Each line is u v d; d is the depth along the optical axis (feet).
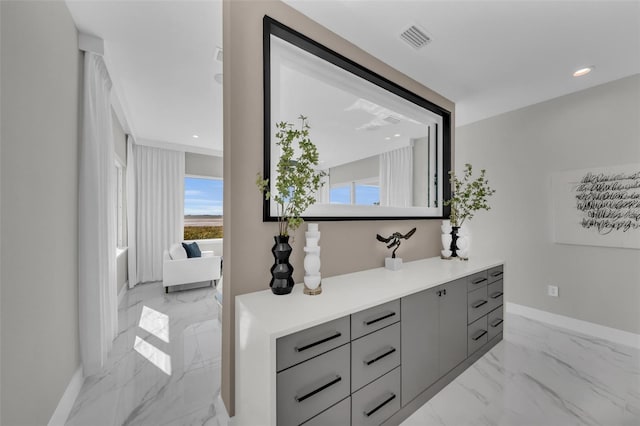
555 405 5.37
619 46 6.51
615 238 7.93
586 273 8.56
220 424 4.80
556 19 5.65
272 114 5.20
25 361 3.77
